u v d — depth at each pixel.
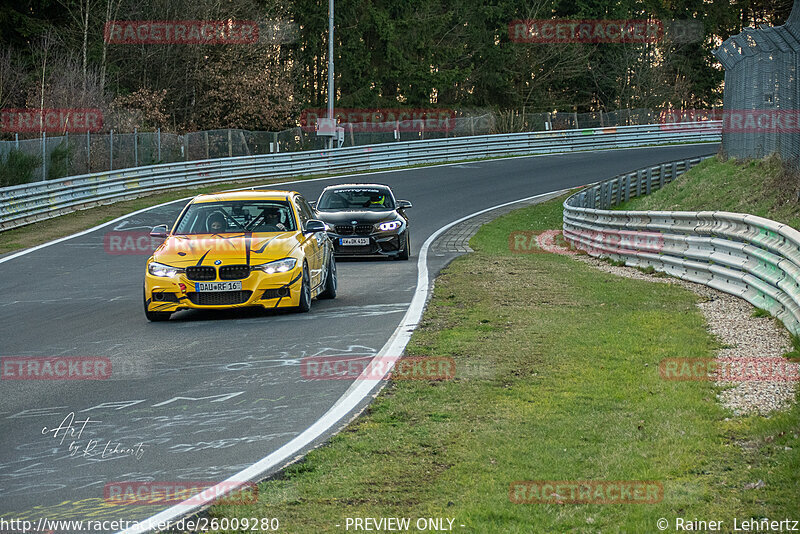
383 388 18.56
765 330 24.20
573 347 22.11
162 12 117.88
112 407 18.08
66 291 36.88
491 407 16.97
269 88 122.12
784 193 40.50
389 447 14.70
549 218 70.88
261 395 18.73
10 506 12.72
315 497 12.59
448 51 147.62
